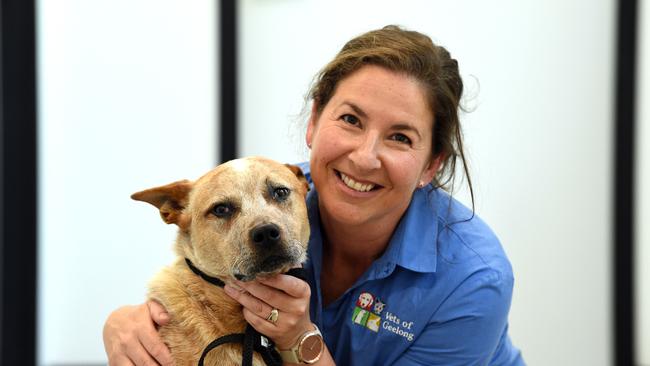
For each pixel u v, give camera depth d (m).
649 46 2.95
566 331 3.07
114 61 3.05
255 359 1.43
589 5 2.95
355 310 1.57
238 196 1.46
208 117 3.08
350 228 1.54
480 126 3.00
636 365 3.07
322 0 2.98
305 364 1.44
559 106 2.99
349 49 1.54
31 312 3.09
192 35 3.04
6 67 3.00
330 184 1.49
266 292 1.34
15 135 3.03
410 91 1.40
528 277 3.05
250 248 1.35
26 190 3.06
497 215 3.03
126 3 3.01
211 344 1.38
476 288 1.48
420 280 1.52
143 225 3.13
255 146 3.05
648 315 3.07
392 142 1.44
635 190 3.00
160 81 3.06
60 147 3.07
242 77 3.03
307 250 1.65
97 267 3.14
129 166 3.10
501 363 1.86
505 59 2.98
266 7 2.99
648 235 3.04
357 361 1.59
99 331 3.16
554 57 2.98
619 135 2.97
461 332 1.50
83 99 3.06
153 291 1.54
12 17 2.97
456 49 2.98
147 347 1.44
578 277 3.05
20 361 3.10
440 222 1.62
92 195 3.11
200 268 1.49
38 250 3.09
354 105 1.41
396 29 1.59
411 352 1.55
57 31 3.02
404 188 1.45
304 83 3.02
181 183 1.58
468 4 2.96
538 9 2.96
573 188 3.02
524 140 3.01
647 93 2.98
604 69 2.97
